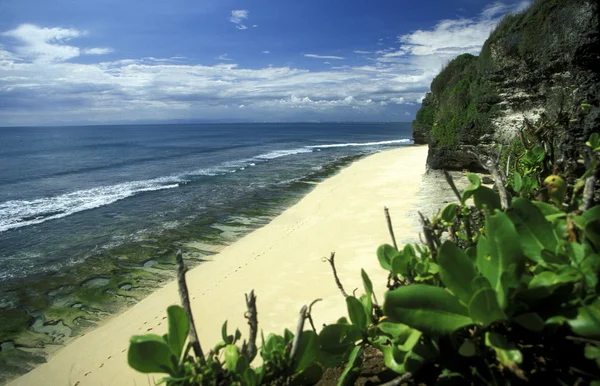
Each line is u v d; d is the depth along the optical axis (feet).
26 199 69.00
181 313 4.48
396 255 5.86
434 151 65.16
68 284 31.48
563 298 4.01
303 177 81.35
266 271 30.17
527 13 50.31
